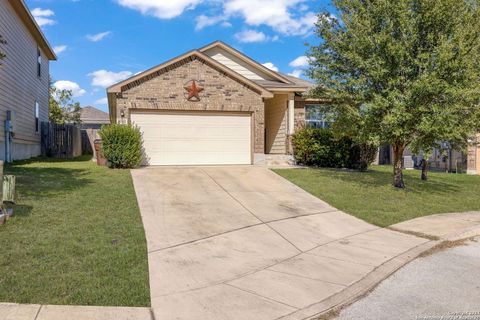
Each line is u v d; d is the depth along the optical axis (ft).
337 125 40.98
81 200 27.81
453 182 47.88
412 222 27.78
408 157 66.54
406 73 34.91
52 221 22.34
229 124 51.55
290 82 61.67
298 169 48.85
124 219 23.94
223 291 15.31
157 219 25.09
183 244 20.93
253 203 30.94
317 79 39.88
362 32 36.09
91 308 13.11
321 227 25.63
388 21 35.01
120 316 12.76
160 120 49.19
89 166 47.03
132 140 45.11
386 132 35.12
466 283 16.78
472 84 32.68
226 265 18.31
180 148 49.85
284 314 13.46
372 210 30.42
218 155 51.19
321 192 35.68
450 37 34.35
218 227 24.31
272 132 66.74
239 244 21.52
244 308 13.84
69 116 118.83
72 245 18.83
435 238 23.79
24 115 59.26
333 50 39.37
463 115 33.68
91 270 16.20
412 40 34.35
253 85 51.85
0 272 15.34
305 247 21.49
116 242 19.89
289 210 29.43
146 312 13.21
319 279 16.81
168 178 38.86
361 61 35.27
